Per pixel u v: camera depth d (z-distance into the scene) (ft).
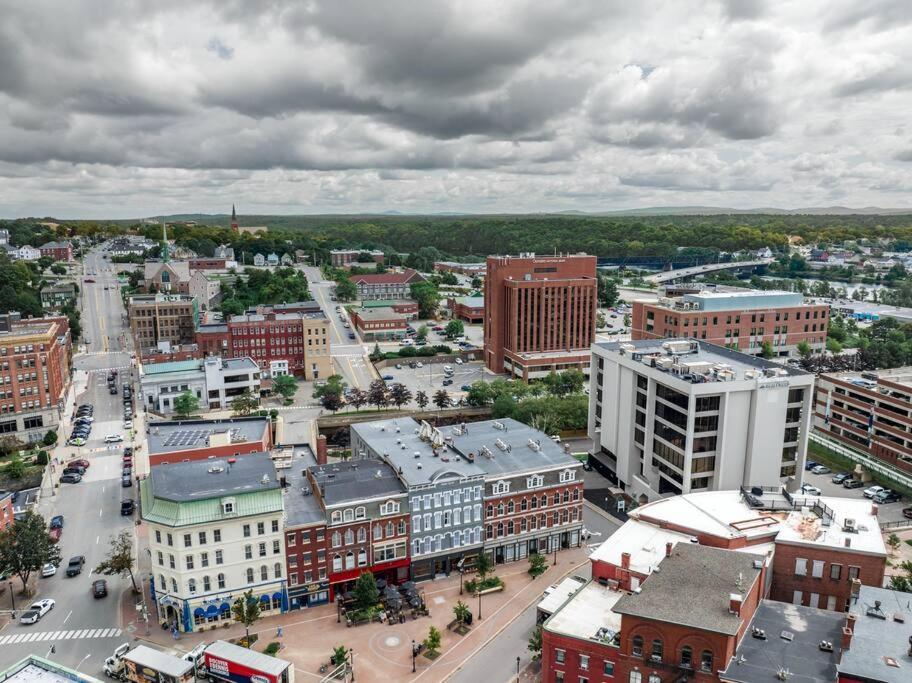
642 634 231.30
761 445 414.82
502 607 345.31
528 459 402.72
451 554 374.84
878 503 447.83
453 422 652.07
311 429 618.03
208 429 467.52
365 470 378.12
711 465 418.92
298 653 305.73
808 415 417.69
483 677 290.97
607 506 461.37
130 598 351.87
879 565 272.51
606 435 510.17
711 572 251.80
